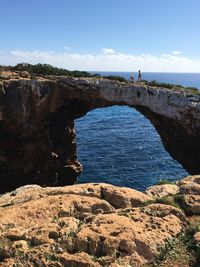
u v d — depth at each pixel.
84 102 50.78
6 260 10.23
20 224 12.30
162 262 10.80
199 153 44.72
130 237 11.16
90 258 10.35
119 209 13.70
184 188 16.47
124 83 47.91
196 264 10.70
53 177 48.12
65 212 13.18
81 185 16.09
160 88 46.28
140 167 49.94
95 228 11.56
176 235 12.20
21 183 45.91
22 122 45.03
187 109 43.16
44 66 57.81
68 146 50.81
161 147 61.81
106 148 60.56
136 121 92.31
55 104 48.75
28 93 45.41
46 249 10.59
